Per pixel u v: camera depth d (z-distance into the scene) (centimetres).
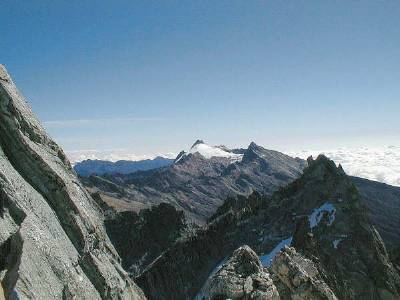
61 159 3669
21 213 2702
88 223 3391
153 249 15300
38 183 3191
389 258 8975
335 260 7738
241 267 3547
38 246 2595
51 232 2880
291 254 4641
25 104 3553
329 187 9638
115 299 3275
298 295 4156
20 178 2992
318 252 7694
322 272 6838
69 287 2645
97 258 3309
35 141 3428
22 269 2258
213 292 3366
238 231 11131
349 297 7144
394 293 7500
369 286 7550
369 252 8019
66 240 3038
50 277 2528
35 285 2292
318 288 4191
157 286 10756
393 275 7912
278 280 4291
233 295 3278
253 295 3284
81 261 3075
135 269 14162
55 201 3225
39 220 2828
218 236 11569
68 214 3231
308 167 10888
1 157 3000
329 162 10262
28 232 2586
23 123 3362
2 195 2683
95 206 3859
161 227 16350
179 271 10994
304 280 4200
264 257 8675
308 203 9625
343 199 9150
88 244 3294
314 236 8319
